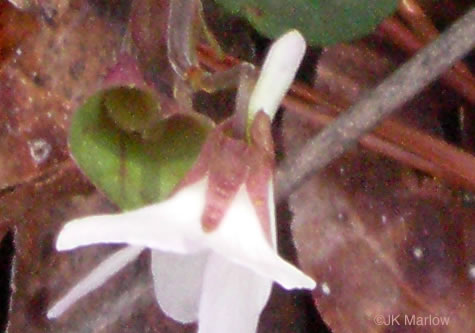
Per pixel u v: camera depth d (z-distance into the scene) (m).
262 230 0.08
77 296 0.08
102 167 0.09
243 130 0.08
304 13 0.09
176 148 0.09
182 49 0.09
